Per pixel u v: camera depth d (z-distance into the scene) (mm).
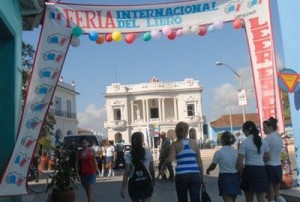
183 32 11180
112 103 91500
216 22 11273
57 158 11859
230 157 8422
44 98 9672
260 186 8641
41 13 10516
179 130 8156
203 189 8188
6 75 9344
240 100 19641
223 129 79500
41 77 9812
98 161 23453
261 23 11359
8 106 9266
